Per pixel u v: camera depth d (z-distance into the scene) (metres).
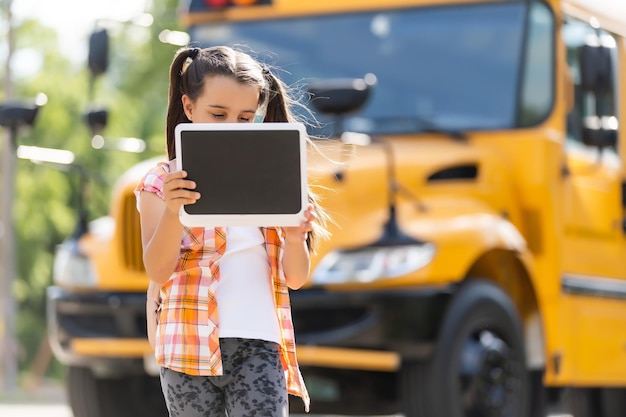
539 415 8.84
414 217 8.27
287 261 4.72
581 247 9.23
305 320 8.17
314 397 8.88
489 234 8.20
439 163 8.55
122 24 9.59
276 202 4.54
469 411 8.12
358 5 9.46
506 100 8.96
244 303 4.65
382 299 7.98
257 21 9.64
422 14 9.34
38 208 37.25
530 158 8.77
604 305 9.52
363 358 8.09
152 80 32.69
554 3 9.03
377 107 9.12
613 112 9.81
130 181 8.95
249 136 4.53
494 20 9.17
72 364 9.37
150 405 9.80
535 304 8.78
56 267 9.31
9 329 23.66
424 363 7.98
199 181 4.52
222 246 4.68
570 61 9.33
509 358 8.33
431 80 9.13
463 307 8.04
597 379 9.42
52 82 37.09
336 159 8.44
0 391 22.39
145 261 4.60
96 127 9.44
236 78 4.65
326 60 9.41
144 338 8.78
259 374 4.62
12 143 9.74
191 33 9.80
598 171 9.55
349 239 8.17
